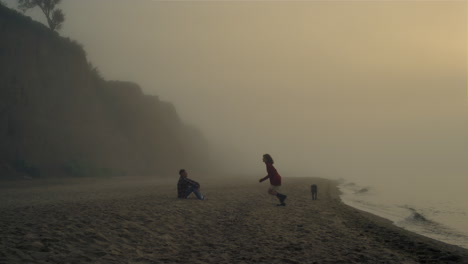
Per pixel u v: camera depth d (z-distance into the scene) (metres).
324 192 21.69
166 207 11.82
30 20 42.16
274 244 6.87
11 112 34.06
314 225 9.21
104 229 7.64
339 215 11.40
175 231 8.02
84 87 47.22
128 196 16.66
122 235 7.21
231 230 8.38
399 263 5.47
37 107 37.56
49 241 6.25
